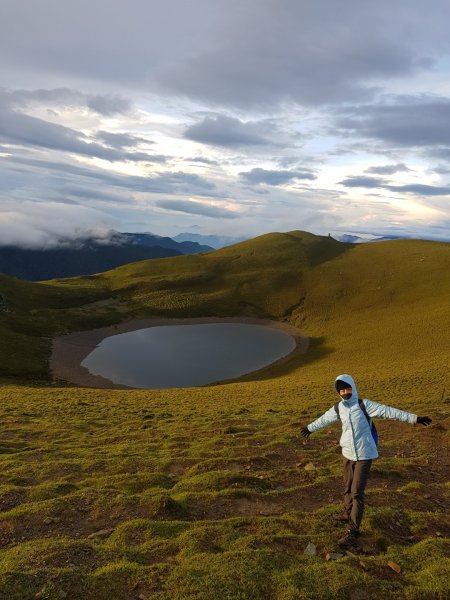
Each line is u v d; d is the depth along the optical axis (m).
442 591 6.21
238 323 130.50
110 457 14.91
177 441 17.66
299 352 103.19
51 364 89.31
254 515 9.20
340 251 181.50
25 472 13.03
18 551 7.34
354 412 8.00
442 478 11.82
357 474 7.85
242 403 34.31
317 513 8.88
